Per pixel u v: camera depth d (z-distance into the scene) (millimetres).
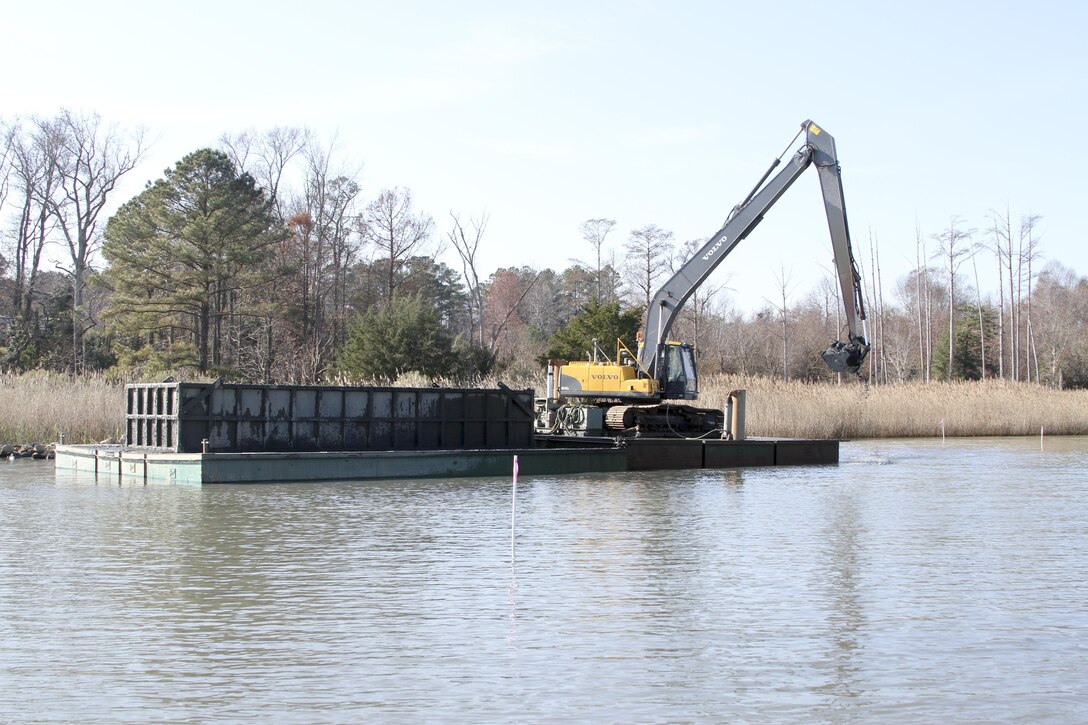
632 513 17953
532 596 10984
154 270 53188
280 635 9336
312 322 68562
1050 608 10523
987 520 17172
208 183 53219
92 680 7992
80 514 17406
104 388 32125
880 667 8414
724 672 8258
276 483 22531
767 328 93812
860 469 28422
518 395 27109
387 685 7879
